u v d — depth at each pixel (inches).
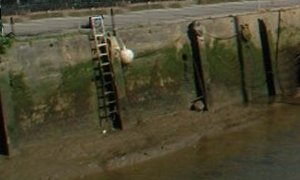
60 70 959.0
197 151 948.6
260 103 1195.9
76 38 979.3
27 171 868.0
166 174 871.1
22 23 1158.3
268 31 1268.5
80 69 981.2
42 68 940.6
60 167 879.1
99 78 1002.7
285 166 884.6
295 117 1101.7
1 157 901.2
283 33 1309.1
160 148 949.2
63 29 1039.6
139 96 1047.0
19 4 1309.1
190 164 902.4
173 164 902.4
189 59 1127.0
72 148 935.7
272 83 1267.2
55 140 951.6
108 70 1009.5
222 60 1175.6
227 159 916.0
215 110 1133.7
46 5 1320.1
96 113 998.4
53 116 951.6
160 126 1035.9
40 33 989.2
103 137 982.4
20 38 927.7
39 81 936.9
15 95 913.5
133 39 1047.6
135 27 1056.2
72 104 972.6
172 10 1357.0
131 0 1440.7
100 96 1003.3
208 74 1138.0
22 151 916.0
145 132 1007.6
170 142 971.3
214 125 1050.7
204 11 1320.1
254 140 989.8
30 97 927.7
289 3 1476.4
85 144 952.3
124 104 1021.8
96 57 999.6
